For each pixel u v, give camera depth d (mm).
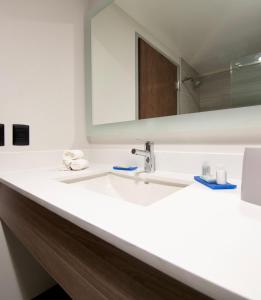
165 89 852
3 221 875
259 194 399
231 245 244
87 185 842
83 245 400
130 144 1003
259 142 622
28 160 954
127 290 313
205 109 726
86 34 1190
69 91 1133
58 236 476
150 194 771
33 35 972
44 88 1021
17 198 688
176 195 474
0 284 894
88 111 1203
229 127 670
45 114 1026
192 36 776
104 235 292
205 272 194
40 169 938
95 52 1150
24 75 944
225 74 688
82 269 399
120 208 382
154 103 896
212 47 723
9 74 896
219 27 710
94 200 437
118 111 1057
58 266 471
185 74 787
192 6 777
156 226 300
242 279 184
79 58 1182
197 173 746
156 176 750
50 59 1041
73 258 424
